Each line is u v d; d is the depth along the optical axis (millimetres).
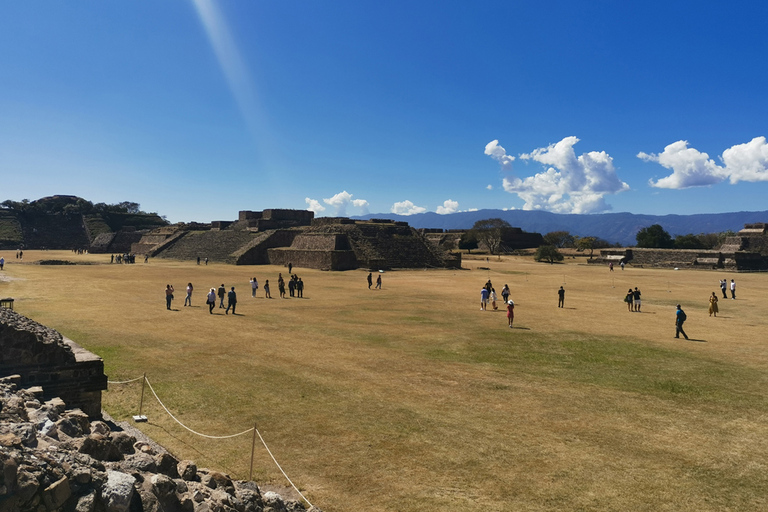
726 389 17141
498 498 9781
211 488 8453
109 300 36719
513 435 12922
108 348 21281
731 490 10227
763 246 100125
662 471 11031
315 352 21656
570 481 10500
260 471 10688
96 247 126500
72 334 23797
